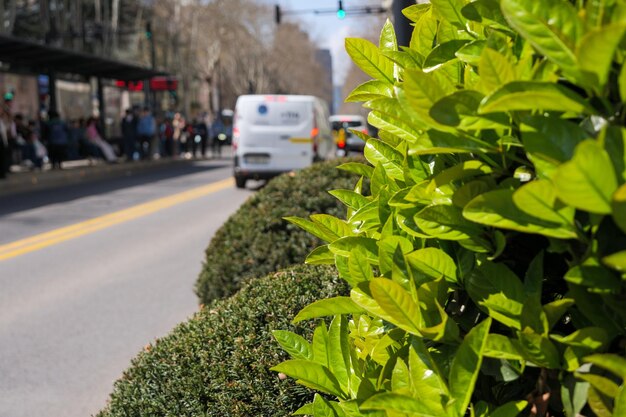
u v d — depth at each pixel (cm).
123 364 671
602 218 129
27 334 767
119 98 3806
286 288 372
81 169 2833
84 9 4525
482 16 158
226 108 11356
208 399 314
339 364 196
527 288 151
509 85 132
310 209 698
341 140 3350
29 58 2597
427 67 174
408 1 870
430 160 179
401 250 167
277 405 298
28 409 579
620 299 133
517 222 136
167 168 3353
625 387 124
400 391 160
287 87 13788
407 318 154
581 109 129
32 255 1201
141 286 962
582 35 128
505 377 150
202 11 7019
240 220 696
